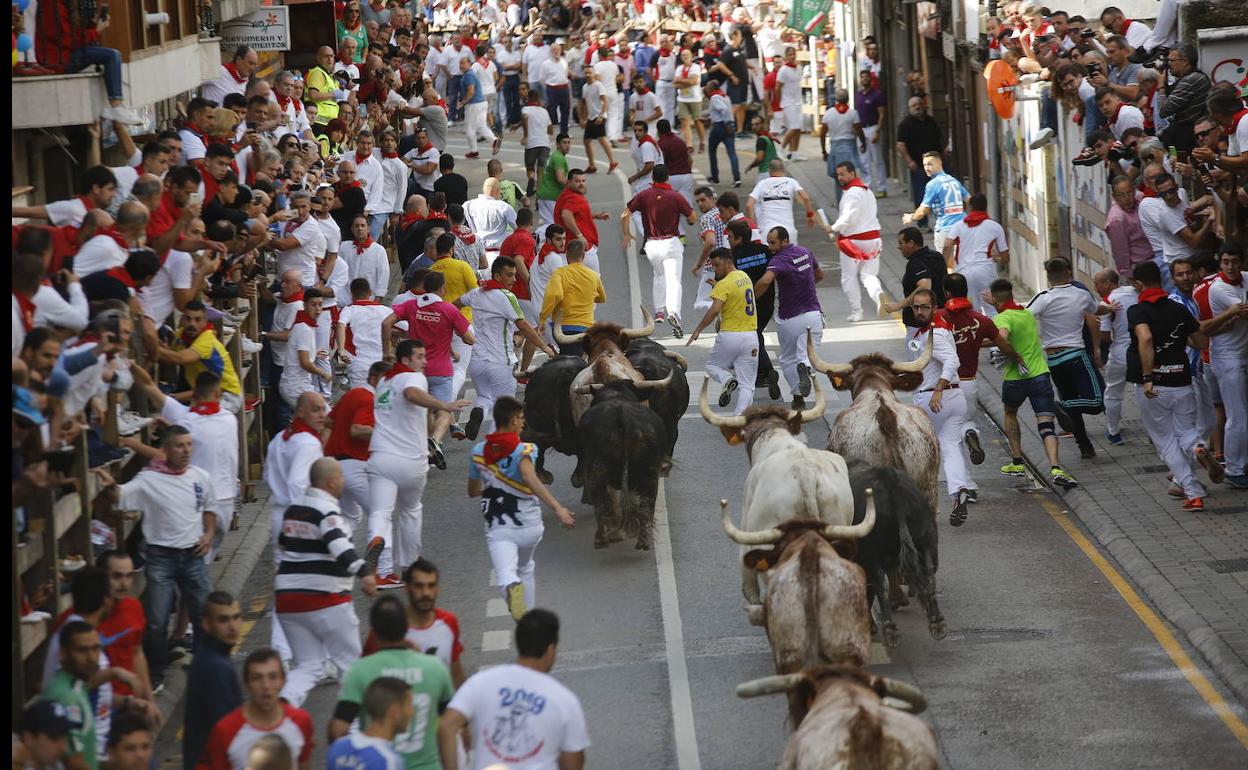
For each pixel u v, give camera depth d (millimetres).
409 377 29516
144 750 17969
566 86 89312
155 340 27844
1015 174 56062
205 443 28047
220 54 43688
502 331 38438
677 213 50875
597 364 32656
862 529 21344
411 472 29562
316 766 23312
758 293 41188
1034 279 53781
